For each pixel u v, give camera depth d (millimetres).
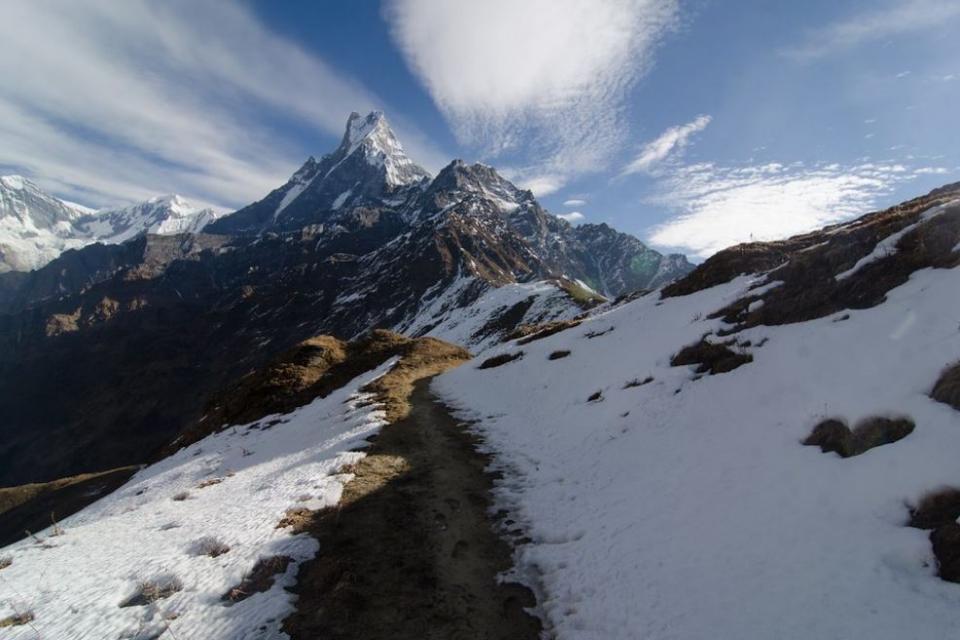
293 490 17297
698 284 35844
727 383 18469
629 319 36188
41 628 10539
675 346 24766
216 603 10734
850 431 12133
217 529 14492
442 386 39062
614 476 16359
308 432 29766
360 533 13711
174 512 18125
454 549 13102
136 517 18641
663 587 10227
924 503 9281
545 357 36156
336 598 10602
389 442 22531
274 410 44875
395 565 12195
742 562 10047
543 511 15109
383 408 29672
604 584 10914
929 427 10625
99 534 16922
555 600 10883
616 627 9594
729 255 36281
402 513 15062
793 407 14617
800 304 20719
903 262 18141
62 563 14141
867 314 16609
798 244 35719
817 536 9867
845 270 20734
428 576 11773
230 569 11914
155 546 14156
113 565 13234
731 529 11141
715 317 25781
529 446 21844
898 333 14359
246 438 37812
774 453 13266
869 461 10859
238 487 20297
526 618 10445
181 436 52656
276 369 51688
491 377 37125
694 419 17547
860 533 9477
